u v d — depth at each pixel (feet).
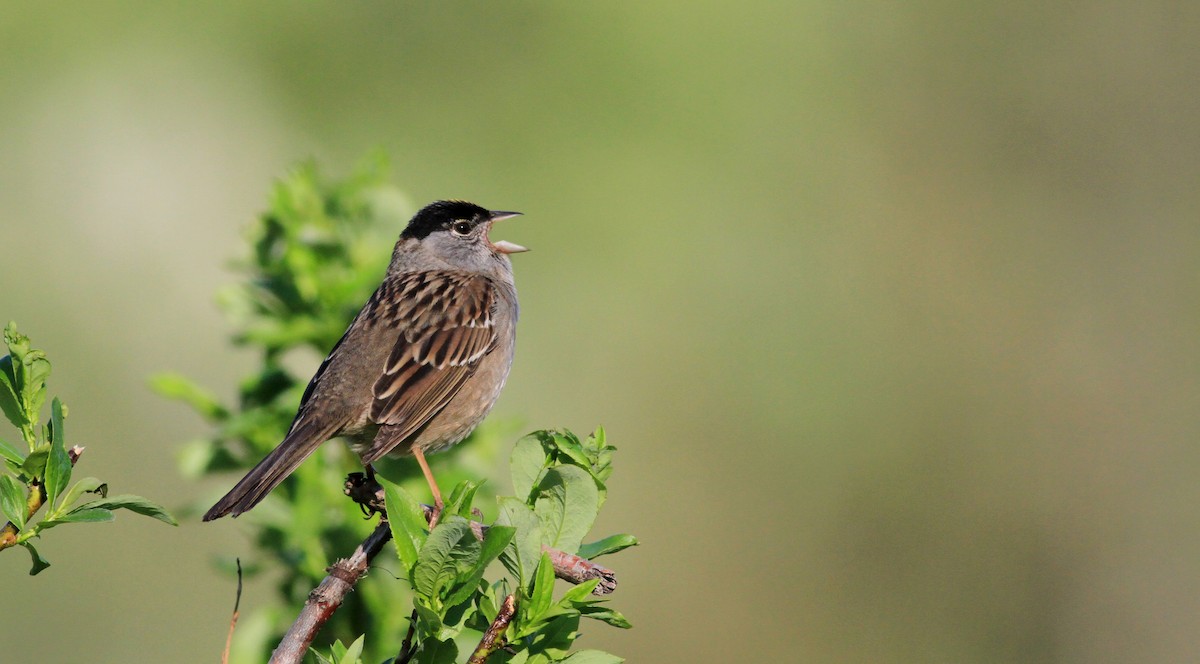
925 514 55.47
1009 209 60.34
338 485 20.34
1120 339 58.95
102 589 37.55
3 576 36.86
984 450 57.11
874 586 54.29
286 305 21.97
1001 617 54.60
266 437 20.90
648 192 54.08
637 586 52.39
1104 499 56.85
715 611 52.49
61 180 49.49
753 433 54.54
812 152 57.31
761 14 55.88
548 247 53.42
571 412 52.90
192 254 49.47
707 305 54.75
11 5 49.49
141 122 50.72
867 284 57.67
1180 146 60.29
